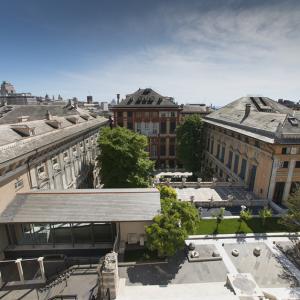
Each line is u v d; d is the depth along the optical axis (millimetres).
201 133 55031
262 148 32625
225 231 25578
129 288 17812
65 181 32469
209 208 31188
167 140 62031
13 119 43344
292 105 78938
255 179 35000
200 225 26734
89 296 16875
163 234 19000
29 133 25016
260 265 20812
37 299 16766
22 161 22344
